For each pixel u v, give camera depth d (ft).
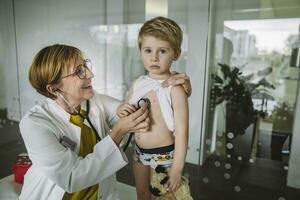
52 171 2.66
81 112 3.28
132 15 8.46
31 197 3.02
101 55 9.25
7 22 9.88
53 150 2.68
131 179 5.48
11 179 4.75
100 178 2.83
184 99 2.73
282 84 6.63
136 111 2.79
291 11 6.24
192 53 7.70
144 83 2.97
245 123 7.20
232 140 7.34
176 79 2.78
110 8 8.79
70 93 3.05
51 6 9.63
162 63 2.74
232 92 7.38
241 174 7.06
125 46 8.74
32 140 2.73
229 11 7.09
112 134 2.87
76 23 9.45
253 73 7.06
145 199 3.11
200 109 7.72
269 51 6.72
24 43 9.87
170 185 2.72
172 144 2.86
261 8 6.63
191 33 7.64
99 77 9.39
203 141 7.70
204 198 6.33
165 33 2.62
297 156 6.41
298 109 6.32
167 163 2.82
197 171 7.32
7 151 8.75
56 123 3.00
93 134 3.29
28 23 9.86
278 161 6.73
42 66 2.89
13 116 9.97
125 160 2.89
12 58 9.93
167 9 7.90
